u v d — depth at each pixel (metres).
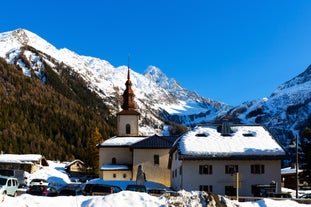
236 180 30.48
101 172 85.62
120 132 98.50
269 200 28.08
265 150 58.12
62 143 185.12
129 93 102.69
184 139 61.47
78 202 24.09
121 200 23.33
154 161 81.81
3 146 153.88
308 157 64.12
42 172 99.19
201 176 58.09
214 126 65.38
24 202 23.20
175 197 23.61
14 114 190.50
